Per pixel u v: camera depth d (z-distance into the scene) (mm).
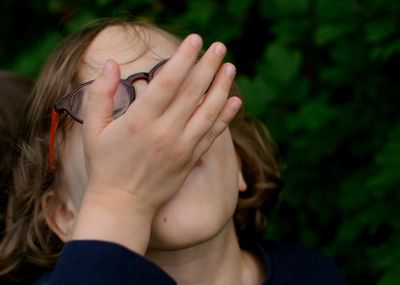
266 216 2566
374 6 2707
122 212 1633
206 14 3139
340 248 2963
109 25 2051
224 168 1864
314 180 2967
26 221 2258
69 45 2057
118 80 1640
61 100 1823
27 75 3445
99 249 1601
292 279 2180
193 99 1619
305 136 2867
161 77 1581
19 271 2432
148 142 1614
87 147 1653
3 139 2406
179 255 1900
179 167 1652
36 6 3863
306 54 3066
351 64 2846
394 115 2885
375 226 2703
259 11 3166
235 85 2496
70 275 1589
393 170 2559
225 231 1964
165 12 3406
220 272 1988
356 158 2971
